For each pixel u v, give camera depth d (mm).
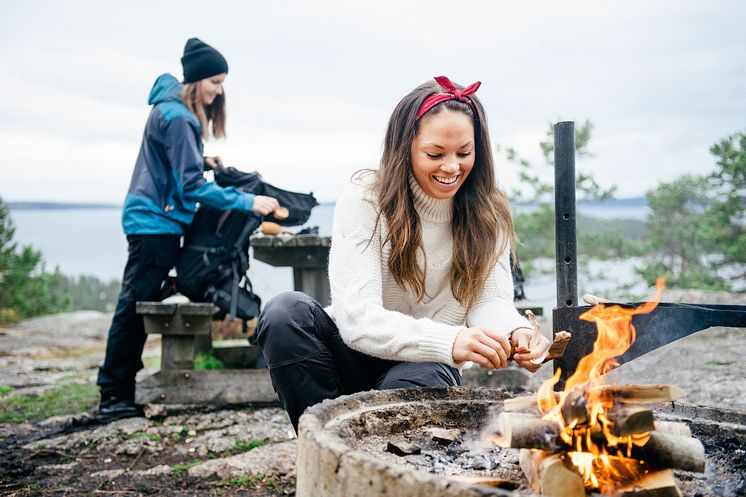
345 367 2158
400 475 997
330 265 2082
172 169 3609
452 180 1961
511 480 1350
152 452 3018
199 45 3721
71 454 3014
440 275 2164
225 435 3221
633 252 8500
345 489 1068
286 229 4023
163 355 3695
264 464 2730
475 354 1665
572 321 1881
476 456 1503
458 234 2137
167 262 3676
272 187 3996
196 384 3666
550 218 8211
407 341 1759
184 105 3734
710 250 8461
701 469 1229
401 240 2035
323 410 1440
